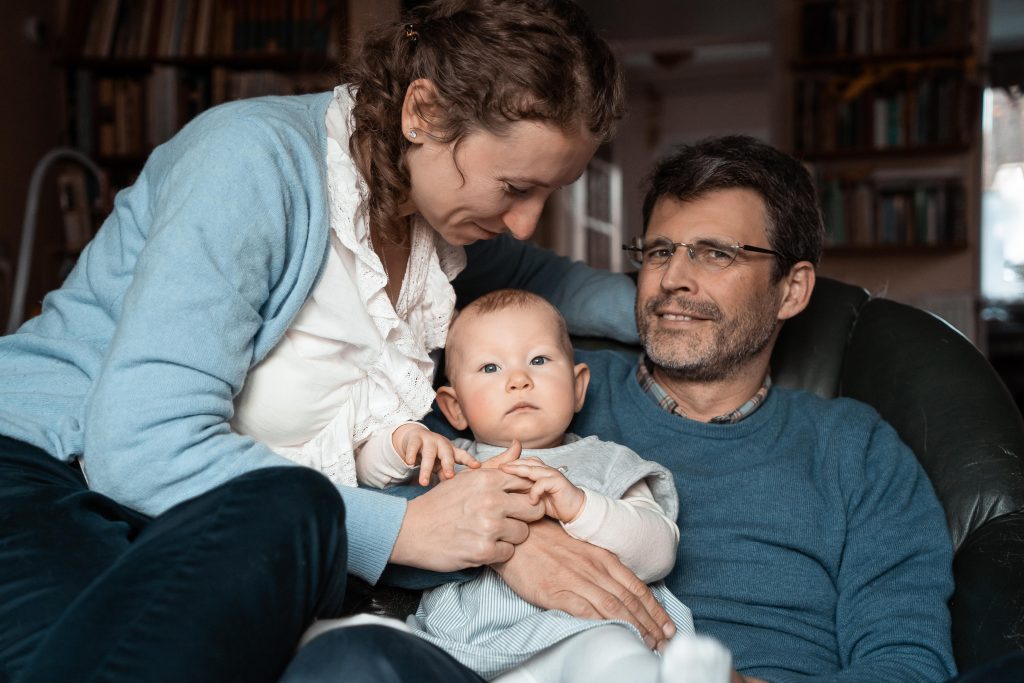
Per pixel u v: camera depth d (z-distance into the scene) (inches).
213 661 33.0
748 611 57.5
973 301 212.1
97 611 33.7
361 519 45.8
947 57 213.0
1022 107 350.3
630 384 68.1
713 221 64.4
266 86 184.9
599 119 47.6
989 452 62.2
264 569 35.0
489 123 45.8
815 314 76.3
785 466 61.7
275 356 49.3
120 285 47.9
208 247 42.7
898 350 70.6
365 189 51.0
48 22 194.7
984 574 55.1
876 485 60.6
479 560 46.6
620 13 284.5
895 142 213.5
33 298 185.0
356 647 34.0
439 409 63.2
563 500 48.4
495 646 46.4
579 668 42.5
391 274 56.0
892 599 55.6
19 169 185.2
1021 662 37.2
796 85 219.6
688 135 379.2
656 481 55.0
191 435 41.6
